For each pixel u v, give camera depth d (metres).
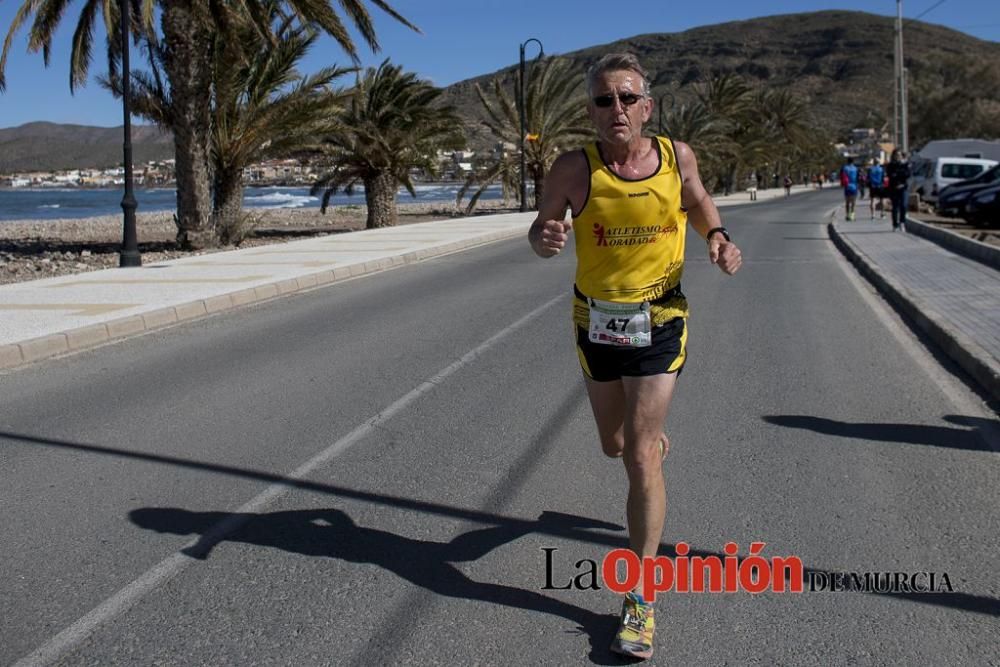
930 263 14.98
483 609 3.65
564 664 3.25
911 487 4.92
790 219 31.41
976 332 8.60
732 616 3.58
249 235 29.03
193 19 20.91
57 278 14.52
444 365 8.13
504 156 41.62
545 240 3.42
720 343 8.96
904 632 3.44
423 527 4.48
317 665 3.25
